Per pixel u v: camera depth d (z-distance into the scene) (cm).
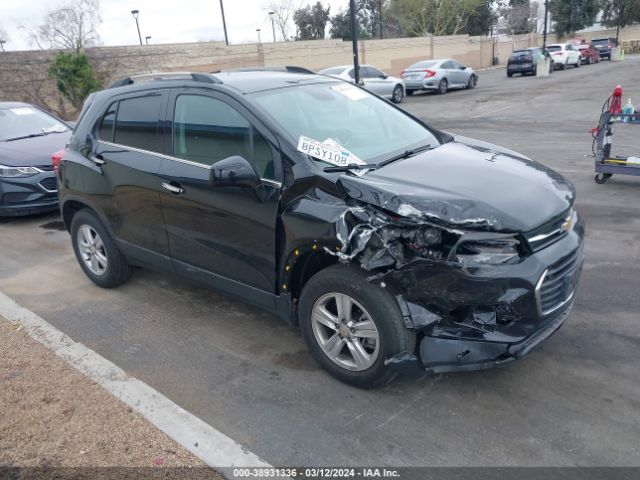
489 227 305
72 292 539
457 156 400
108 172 477
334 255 334
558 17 6475
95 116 503
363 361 345
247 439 320
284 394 360
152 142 448
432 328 320
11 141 832
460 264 303
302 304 365
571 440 306
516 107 1766
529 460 294
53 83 1900
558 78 2764
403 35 5647
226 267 409
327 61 3027
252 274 394
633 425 315
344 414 338
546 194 346
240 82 423
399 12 5166
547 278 320
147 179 442
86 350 411
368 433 320
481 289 302
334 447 310
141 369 397
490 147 450
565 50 3369
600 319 431
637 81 2267
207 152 409
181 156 426
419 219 311
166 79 454
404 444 310
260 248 379
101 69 2081
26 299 526
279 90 421
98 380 371
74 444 311
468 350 315
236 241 393
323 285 346
